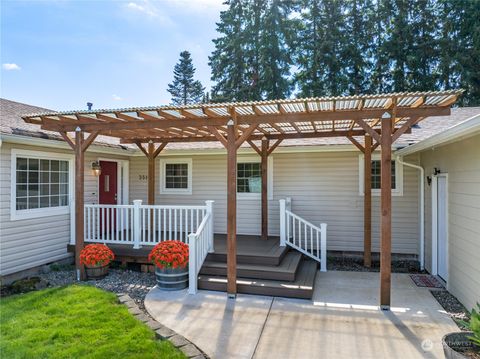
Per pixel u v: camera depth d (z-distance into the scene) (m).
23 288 5.82
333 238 8.37
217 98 22.23
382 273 4.69
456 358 3.05
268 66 20.52
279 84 20.53
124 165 9.59
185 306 4.85
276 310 4.71
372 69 20.05
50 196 7.13
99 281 6.10
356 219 8.23
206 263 6.12
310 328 4.13
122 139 8.34
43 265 6.88
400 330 4.07
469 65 16.88
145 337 3.78
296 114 4.97
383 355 3.49
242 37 21.88
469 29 17.45
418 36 19.03
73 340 3.70
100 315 4.36
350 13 20.88
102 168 8.81
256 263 6.09
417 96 3.96
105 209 8.83
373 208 8.15
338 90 19.50
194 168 9.34
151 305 4.88
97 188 8.50
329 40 20.20
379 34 20.20
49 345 3.58
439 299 5.18
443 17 18.48
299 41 21.20
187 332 4.02
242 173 9.03
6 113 7.15
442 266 6.13
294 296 5.19
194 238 5.47
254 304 4.93
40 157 6.86
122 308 4.61
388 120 4.58
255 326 4.19
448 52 17.77
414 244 7.88
